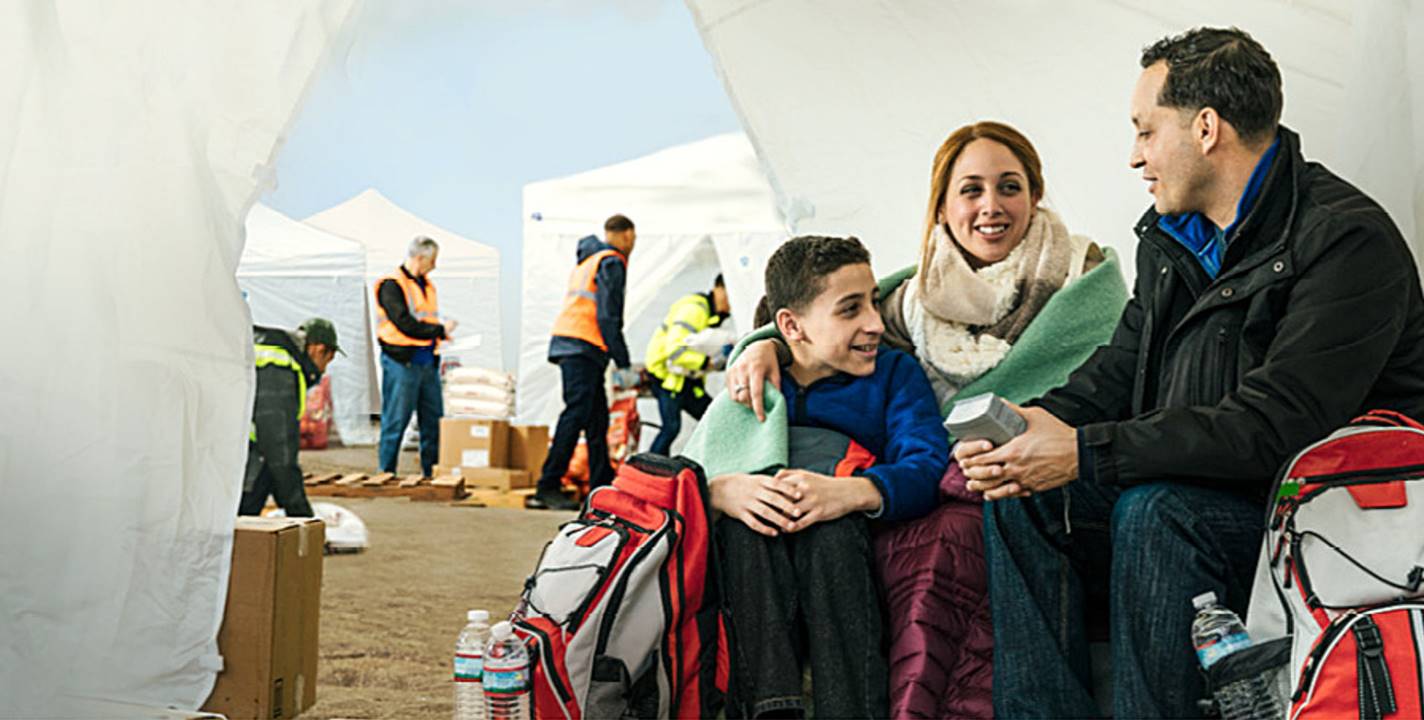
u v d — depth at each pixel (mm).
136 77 2234
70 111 2207
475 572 4695
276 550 2451
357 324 9492
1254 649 1809
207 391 2297
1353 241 1964
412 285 8211
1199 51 2115
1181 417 1990
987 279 2627
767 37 3518
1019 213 2635
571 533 2246
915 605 2221
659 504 2256
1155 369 2260
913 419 2488
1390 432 1833
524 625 2111
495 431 8109
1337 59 2828
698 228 8211
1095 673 2279
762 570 2232
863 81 3496
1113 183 3287
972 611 2229
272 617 2439
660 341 7406
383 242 11469
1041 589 2137
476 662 2184
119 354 2221
